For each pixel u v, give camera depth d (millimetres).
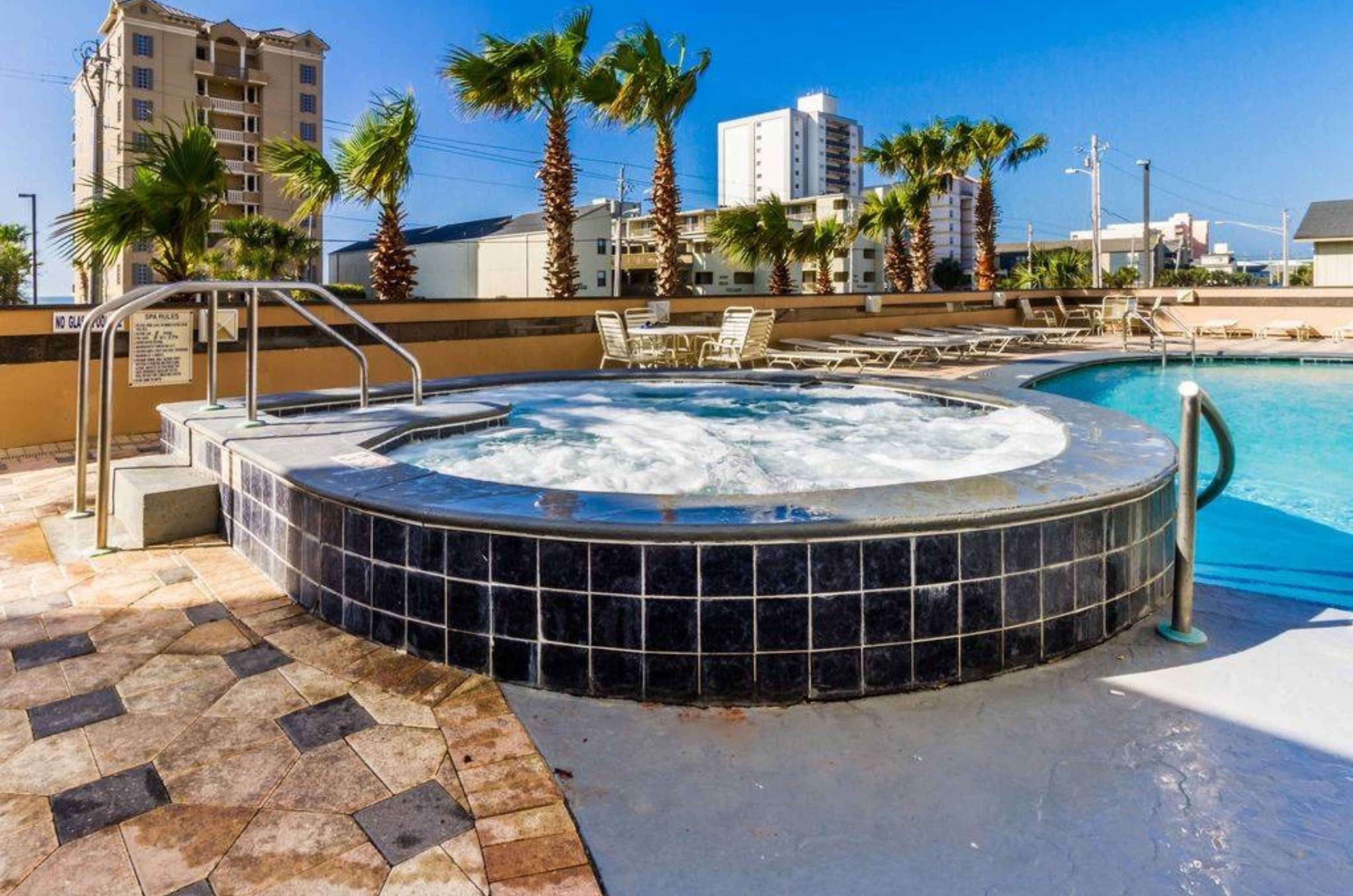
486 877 1461
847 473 4051
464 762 1841
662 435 5172
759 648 2115
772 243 15281
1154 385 9773
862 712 2084
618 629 2145
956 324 15602
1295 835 1575
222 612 2729
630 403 6648
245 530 3291
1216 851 1531
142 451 5820
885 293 13953
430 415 4438
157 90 37531
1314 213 22016
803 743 1939
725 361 9914
